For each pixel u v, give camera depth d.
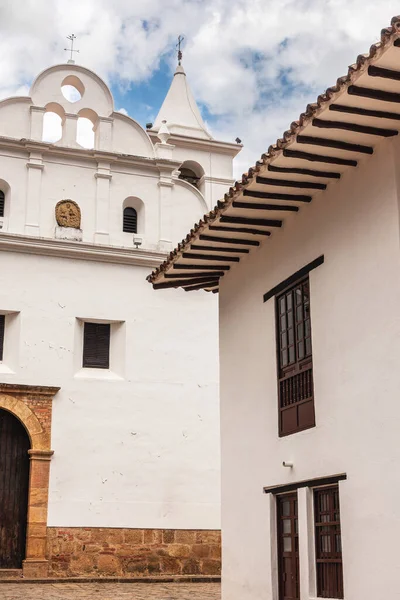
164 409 19.08
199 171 23.25
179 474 18.78
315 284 11.27
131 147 20.72
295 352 11.80
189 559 18.36
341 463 10.24
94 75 20.72
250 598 12.32
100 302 19.23
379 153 9.94
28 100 19.95
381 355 9.64
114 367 19.16
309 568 10.67
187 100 25.06
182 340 19.64
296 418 11.54
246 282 13.55
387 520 9.20
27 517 17.69
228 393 13.82
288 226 12.20
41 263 18.98
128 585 16.88
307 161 10.32
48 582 16.94
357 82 8.48
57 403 18.38
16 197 19.25
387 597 9.07
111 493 18.22
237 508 13.07
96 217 19.78
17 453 18.09
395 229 9.54
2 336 18.67
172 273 14.36
